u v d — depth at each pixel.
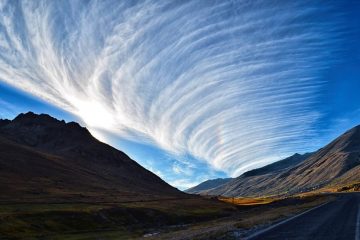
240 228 35.19
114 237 96.75
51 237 95.31
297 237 25.06
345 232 26.53
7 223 96.94
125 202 164.25
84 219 115.69
